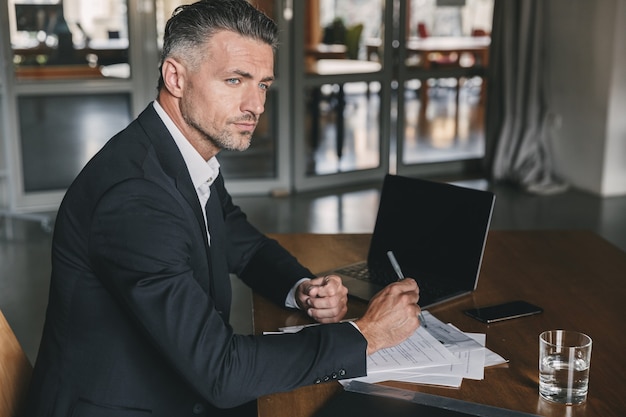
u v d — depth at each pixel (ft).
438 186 6.63
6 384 5.09
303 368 4.54
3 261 14.66
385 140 21.27
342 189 20.45
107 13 18.19
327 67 20.11
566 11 19.93
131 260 4.43
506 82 20.58
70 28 17.99
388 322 4.83
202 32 4.62
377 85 20.90
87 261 4.64
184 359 4.40
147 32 18.53
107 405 4.73
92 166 4.74
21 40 17.62
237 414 5.88
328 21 19.86
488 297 6.10
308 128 20.42
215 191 5.39
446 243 6.47
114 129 18.89
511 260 6.97
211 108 4.73
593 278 6.52
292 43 19.49
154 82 18.84
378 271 6.68
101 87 18.39
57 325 4.83
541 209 18.44
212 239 5.29
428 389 4.60
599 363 4.95
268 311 5.89
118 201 4.51
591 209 18.45
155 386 4.78
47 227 16.51
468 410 4.31
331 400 4.50
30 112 18.10
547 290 6.24
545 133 20.77
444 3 20.97
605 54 19.03
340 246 7.48
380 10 20.40
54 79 18.04
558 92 20.49
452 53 21.40
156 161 4.75
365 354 4.67
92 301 4.69
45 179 18.57
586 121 19.81
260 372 4.47
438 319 5.66
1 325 5.19
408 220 6.81
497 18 20.63
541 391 4.52
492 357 5.01
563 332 4.62
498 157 20.90
